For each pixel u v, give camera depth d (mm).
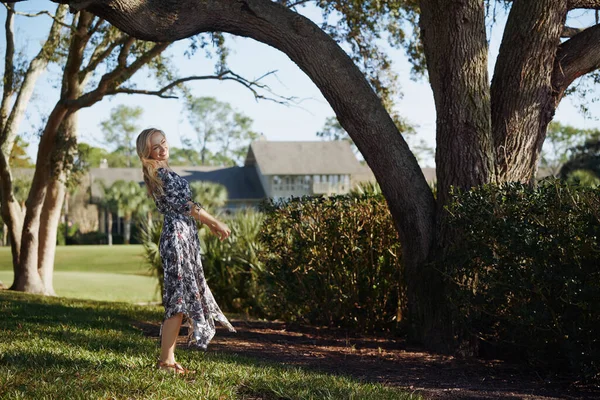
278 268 9773
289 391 4676
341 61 7977
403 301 9398
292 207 9531
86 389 4320
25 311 9539
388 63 14383
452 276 7414
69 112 16359
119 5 7090
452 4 7578
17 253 17891
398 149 8078
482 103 7734
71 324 8016
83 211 58938
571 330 6172
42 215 18172
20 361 5047
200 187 53594
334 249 9406
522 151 8008
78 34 15383
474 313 7246
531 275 6434
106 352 5910
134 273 31516
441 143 7926
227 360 6043
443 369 6859
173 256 5027
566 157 61875
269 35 7859
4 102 18109
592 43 8141
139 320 9703
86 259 38562
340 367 6637
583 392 5957
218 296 14672
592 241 6039
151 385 4477
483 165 7730
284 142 61719
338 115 8125
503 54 8141
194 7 7469
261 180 60688
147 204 56469
